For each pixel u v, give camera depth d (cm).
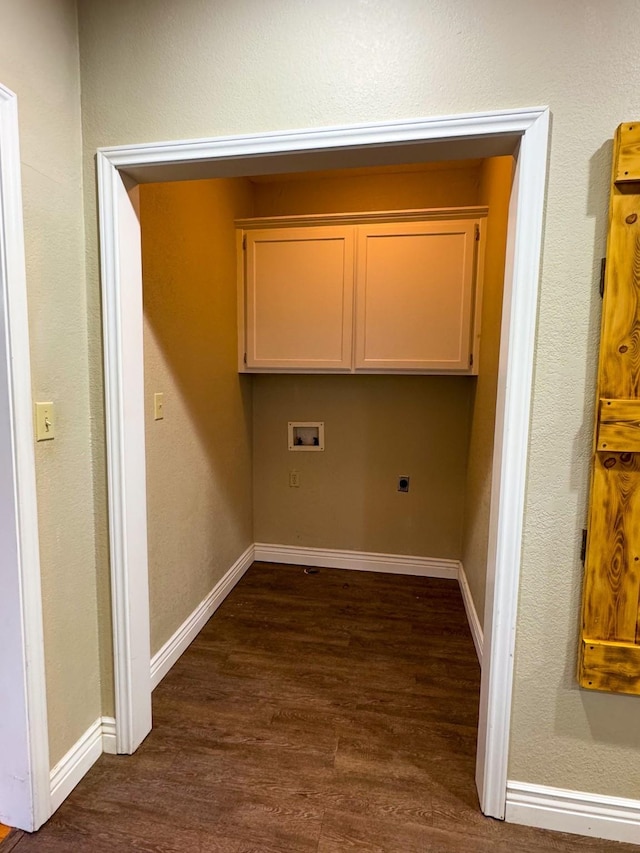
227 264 264
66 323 141
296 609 262
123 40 136
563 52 114
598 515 123
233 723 176
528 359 123
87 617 155
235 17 128
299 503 320
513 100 116
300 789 148
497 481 133
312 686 198
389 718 179
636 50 111
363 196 294
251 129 130
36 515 130
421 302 259
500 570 131
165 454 203
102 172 141
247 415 308
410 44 120
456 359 258
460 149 126
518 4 114
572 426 124
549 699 133
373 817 139
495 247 212
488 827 137
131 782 151
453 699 190
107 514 155
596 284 119
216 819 138
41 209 129
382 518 310
